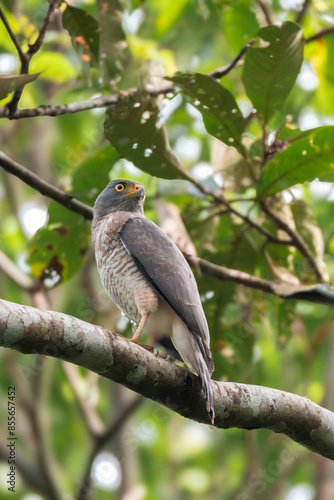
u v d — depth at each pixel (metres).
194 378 6.95
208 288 10.30
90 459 13.30
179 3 14.17
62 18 8.95
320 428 7.34
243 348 10.87
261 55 8.32
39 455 13.66
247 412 7.08
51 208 9.77
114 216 8.84
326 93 13.32
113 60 8.97
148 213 13.28
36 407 13.70
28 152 16.94
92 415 13.51
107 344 6.31
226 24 12.52
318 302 9.18
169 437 17.48
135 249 8.41
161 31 14.47
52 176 16.78
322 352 15.74
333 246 12.12
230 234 10.46
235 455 17.28
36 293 12.99
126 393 15.01
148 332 8.49
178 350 8.12
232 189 9.84
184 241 9.30
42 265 10.23
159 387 6.73
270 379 14.38
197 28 14.76
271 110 8.82
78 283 14.20
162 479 17.06
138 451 17.12
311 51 12.94
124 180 9.56
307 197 13.93
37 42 7.04
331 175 8.84
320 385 15.72
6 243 16.44
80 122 16.44
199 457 17.45
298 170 8.65
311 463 17.19
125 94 8.30
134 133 8.41
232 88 13.30
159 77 9.03
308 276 10.79
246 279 9.29
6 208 16.97
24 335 5.86
